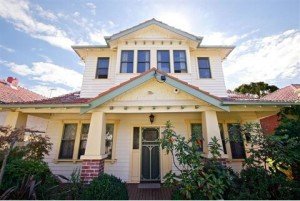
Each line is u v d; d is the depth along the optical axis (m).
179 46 10.20
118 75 9.51
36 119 13.02
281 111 7.39
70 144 9.18
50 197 4.91
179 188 4.98
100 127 6.67
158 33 10.38
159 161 8.87
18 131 5.36
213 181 4.62
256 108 7.20
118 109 6.82
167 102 6.83
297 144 5.55
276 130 7.11
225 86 9.92
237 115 9.31
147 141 9.15
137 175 8.60
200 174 4.97
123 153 8.86
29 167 5.29
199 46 10.25
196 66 10.27
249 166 5.61
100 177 5.49
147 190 7.23
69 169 8.63
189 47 10.33
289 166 5.55
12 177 4.93
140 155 8.90
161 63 9.95
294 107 7.08
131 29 10.10
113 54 10.40
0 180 4.50
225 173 4.96
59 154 8.92
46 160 8.70
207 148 6.50
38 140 6.60
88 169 6.21
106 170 8.63
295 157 5.35
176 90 6.89
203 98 6.58
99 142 6.52
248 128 6.04
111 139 9.13
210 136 6.55
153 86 7.00
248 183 4.97
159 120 9.24
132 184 8.18
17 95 14.43
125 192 5.39
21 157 5.94
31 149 6.22
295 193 4.58
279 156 5.09
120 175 8.57
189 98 6.88
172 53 10.05
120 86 6.69
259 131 5.94
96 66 10.20
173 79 6.70
